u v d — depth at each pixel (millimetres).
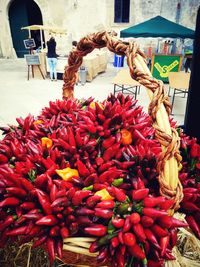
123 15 8914
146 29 5320
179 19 8531
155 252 552
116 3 8789
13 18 10070
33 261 764
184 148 810
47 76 7055
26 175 707
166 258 577
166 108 649
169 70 6570
